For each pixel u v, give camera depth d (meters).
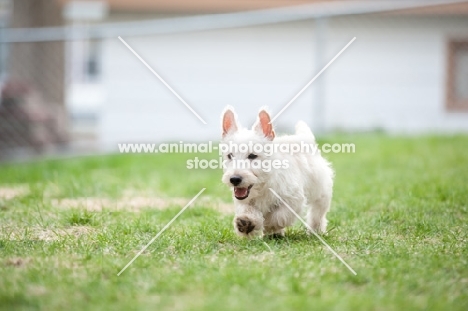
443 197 8.98
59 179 11.45
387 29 20.34
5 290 5.05
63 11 19.77
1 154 15.57
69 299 4.88
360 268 5.59
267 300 4.76
